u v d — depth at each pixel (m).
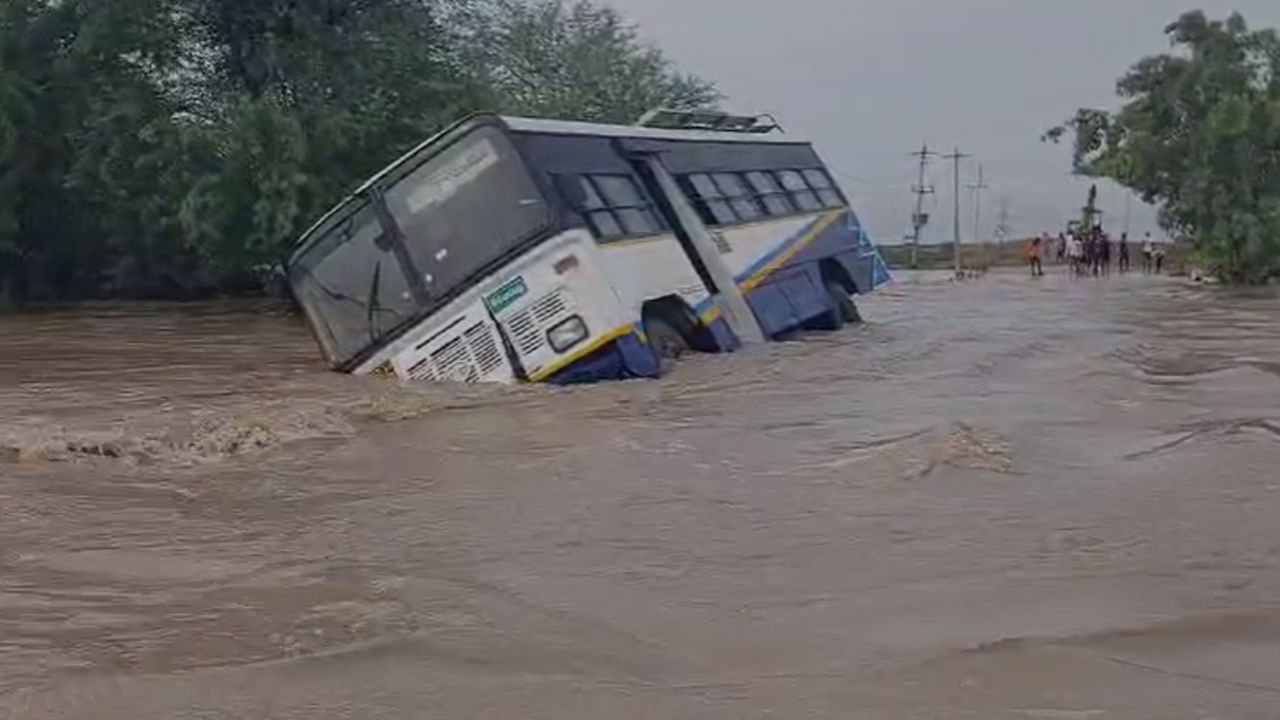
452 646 5.47
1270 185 38.53
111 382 15.04
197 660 5.36
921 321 23.50
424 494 8.39
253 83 31.44
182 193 28.67
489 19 34.75
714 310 16.69
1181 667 5.03
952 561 6.51
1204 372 14.12
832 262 21.94
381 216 13.91
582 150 15.12
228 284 33.41
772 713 4.70
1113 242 55.62
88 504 8.27
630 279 14.44
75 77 30.05
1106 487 7.98
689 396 12.52
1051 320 23.56
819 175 22.80
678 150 17.73
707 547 6.92
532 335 13.41
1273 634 5.37
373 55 30.89
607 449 9.73
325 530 7.53
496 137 13.62
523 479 8.76
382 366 13.93
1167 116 40.09
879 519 7.37
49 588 6.43
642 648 5.42
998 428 10.08
